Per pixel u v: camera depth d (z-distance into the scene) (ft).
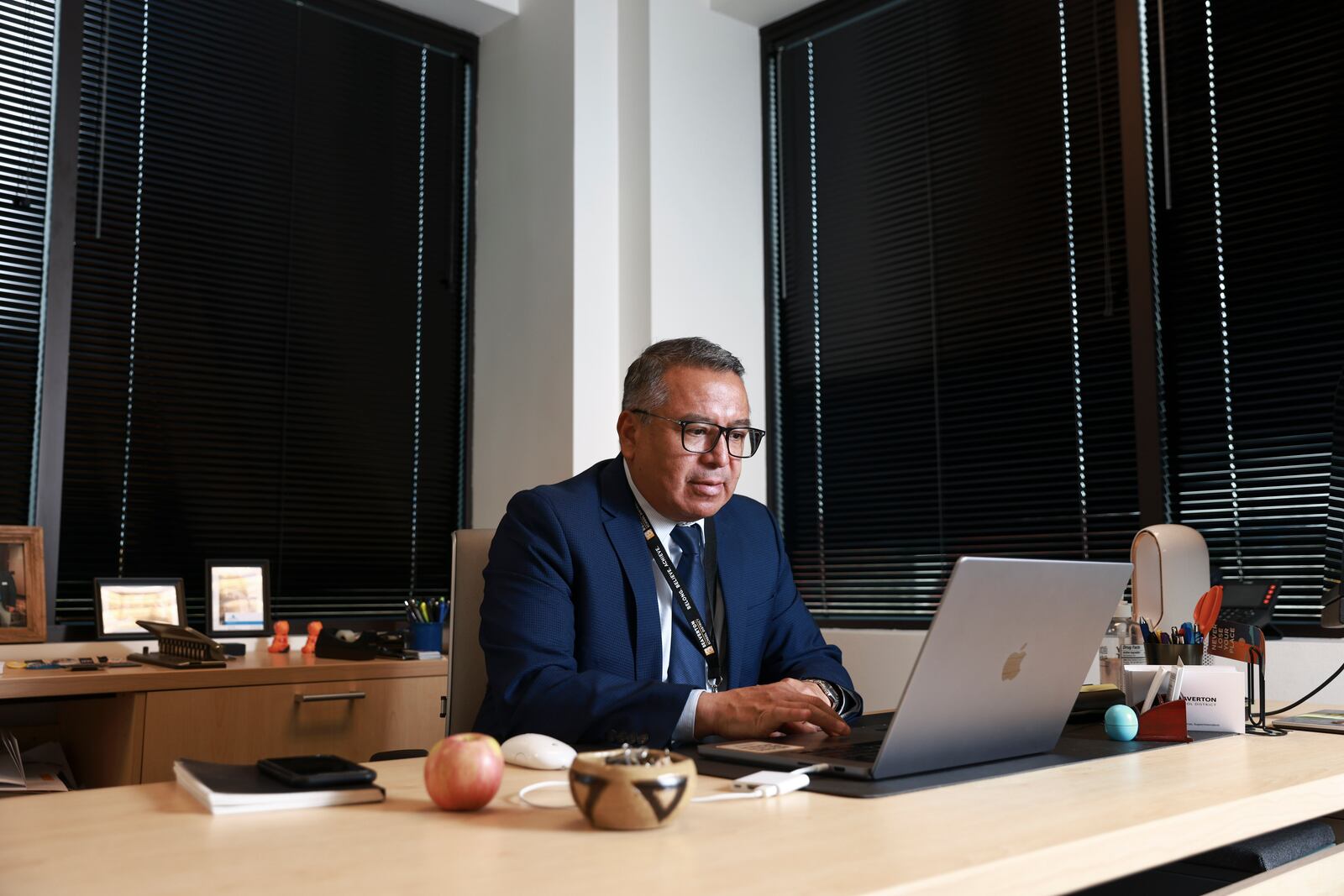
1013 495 10.02
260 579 9.92
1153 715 4.21
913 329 10.96
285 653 9.32
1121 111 9.50
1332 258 8.20
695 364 5.43
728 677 5.48
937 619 3.03
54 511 9.24
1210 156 9.00
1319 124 8.37
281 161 11.06
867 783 3.14
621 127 11.39
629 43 11.43
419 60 12.16
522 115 11.69
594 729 4.23
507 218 11.73
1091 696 4.79
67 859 2.30
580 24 11.21
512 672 4.67
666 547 5.63
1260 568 8.38
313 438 10.93
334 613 10.89
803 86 12.22
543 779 3.38
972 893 2.23
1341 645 7.47
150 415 9.95
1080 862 2.47
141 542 9.77
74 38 9.82
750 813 2.79
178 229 10.32
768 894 2.04
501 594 5.00
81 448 9.52
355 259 11.44
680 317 11.05
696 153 11.45
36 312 9.41
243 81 10.91
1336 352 8.13
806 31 12.11
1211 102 9.04
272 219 10.93
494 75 12.16
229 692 7.78
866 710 10.25
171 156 10.36
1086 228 9.72
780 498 11.92
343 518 11.03
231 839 2.50
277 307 10.85
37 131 9.54
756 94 12.28
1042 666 3.56
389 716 8.59
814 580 11.51
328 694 8.15
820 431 11.66
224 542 10.26
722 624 5.60
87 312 9.68
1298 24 8.56
